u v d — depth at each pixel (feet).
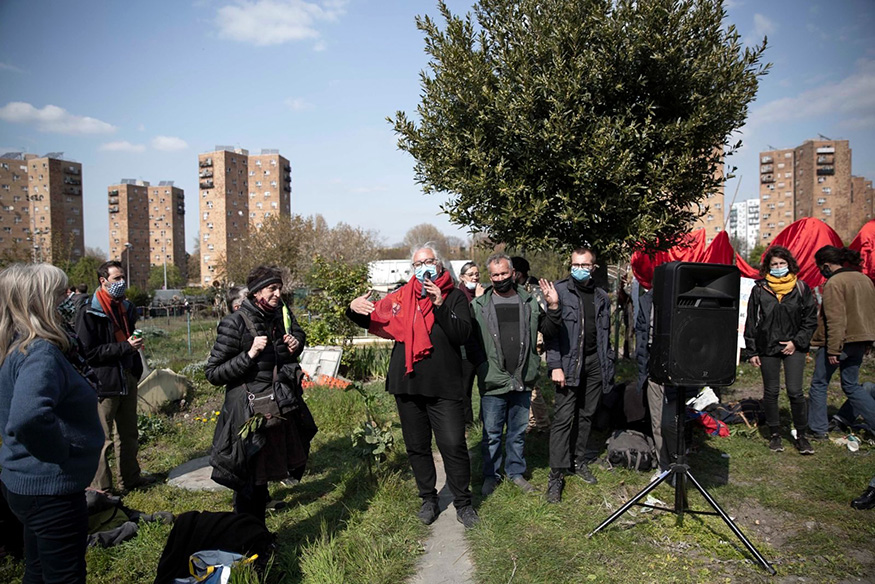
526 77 16.28
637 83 16.76
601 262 18.84
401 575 10.94
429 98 18.53
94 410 8.41
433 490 13.41
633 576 10.64
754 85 16.47
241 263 118.62
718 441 18.61
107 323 14.69
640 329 15.83
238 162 297.74
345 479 15.62
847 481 14.93
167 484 16.14
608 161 15.67
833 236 33.01
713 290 11.59
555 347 14.29
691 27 16.25
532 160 16.87
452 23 17.72
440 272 12.79
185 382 27.04
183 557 10.03
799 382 17.17
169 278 271.49
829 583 10.35
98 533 12.09
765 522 12.90
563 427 14.08
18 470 7.64
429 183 18.75
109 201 335.26
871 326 16.21
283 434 11.66
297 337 12.31
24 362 7.50
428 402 13.01
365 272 32.50
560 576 10.68
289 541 12.35
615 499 14.03
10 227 276.21
